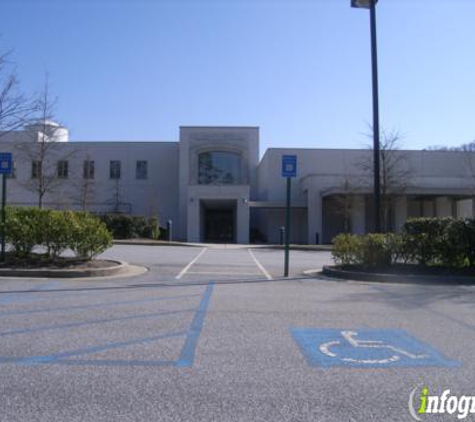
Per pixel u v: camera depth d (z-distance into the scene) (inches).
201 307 358.9
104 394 188.7
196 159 1759.4
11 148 1761.8
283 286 476.1
